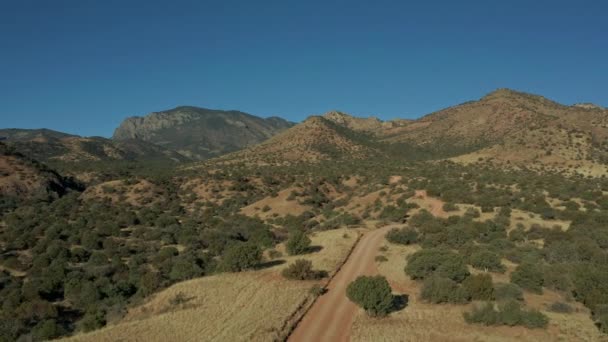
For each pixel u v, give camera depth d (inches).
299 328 1172.5
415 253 1731.1
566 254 1728.6
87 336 1119.6
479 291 1285.7
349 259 1893.5
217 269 1764.3
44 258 2293.3
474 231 2188.7
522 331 1042.1
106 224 3275.1
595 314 1107.9
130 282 1910.7
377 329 1115.9
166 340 1068.5
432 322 1141.7
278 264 1787.6
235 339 1059.9
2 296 1836.9
